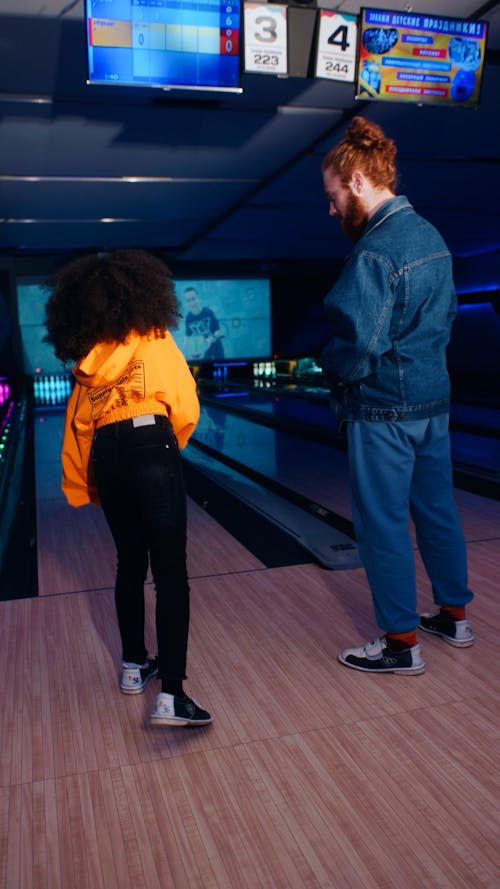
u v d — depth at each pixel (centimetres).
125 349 185
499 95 518
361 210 211
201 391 1440
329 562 324
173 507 189
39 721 202
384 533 212
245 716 201
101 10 364
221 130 595
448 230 1095
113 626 270
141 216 962
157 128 582
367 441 209
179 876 143
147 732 195
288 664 231
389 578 214
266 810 161
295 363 1641
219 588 305
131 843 152
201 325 1493
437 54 407
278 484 529
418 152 677
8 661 242
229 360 1524
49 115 542
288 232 1107
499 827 153
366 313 195
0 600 304
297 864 145
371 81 402
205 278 1479
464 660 229
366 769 174
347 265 201
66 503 504
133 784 172
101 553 376
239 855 148
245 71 383
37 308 1357
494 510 417
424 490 226
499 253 1249
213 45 380
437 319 204
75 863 147
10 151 631
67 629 269
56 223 988
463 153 682
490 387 1216
